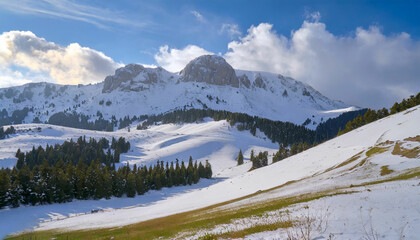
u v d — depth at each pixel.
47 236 42.72
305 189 34.62
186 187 129.88
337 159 59.12
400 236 9.90
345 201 16.52
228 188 74.00
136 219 50.22
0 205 71.12
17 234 51.22
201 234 17.72
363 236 10.47
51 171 88.38
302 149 141.00
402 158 34.53
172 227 27.59
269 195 41.28
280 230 13.27
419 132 44.06
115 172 104.94
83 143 183.62
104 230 38.94
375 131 68.06
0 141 185.88
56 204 82.06
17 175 79.50
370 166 36.22
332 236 10.84
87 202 89.19
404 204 13.30
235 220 21.48
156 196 110.06
